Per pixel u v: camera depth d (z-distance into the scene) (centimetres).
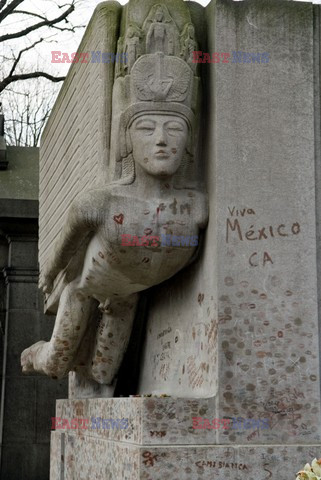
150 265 402
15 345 873
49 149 612
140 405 366
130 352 493
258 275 385
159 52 396
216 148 392
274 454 364
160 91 392
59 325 481
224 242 385
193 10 416
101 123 423
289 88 402
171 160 389
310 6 411
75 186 495
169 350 438
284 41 406
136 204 393
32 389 868
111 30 426
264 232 389
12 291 880
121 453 385
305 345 383
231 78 398
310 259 391
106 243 394
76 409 518
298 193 395
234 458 361
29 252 882
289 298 386
